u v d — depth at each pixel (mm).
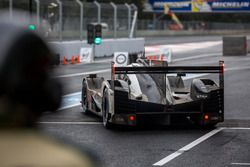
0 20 3424
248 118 30797
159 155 20047
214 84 27750
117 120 25688
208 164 18516
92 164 3275
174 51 110562
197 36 198375
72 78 54844
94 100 29859
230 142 23156
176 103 26625
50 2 78875
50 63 3480
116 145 22172
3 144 3145
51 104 3449
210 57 93188
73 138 23812
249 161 19109
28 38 3371
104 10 94750
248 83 50812
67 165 3102
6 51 3275
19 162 3059
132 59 41656
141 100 26125
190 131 26188
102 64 76188
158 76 27078
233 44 98125
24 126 3285
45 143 3221
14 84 3256
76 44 83625
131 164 18375
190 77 56688
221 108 26828
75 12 86250
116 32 98562
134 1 198375
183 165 18297
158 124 26484
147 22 198000
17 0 73625
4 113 3221
